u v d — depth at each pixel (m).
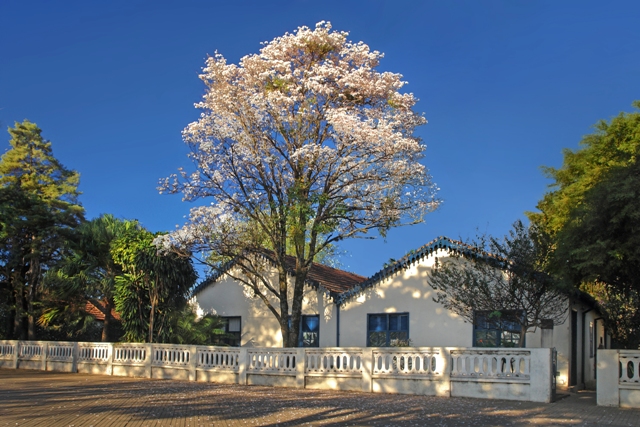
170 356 21.77
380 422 11.37
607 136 27.78
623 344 23.56
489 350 15.43
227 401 14.60
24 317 30.39
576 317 21.03
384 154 21.17
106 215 28.98
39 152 42.41
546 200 34.06
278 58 22.42
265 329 26.00
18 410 12.55
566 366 19.17
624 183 13.55
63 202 37.81
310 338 24.53
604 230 13.95
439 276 18.73
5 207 29.86
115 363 22.98
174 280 24.61
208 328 25.44
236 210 22.70
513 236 17.56
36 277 29.94
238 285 27.14
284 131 22.02
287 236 22.80
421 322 21.84
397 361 16.86
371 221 22.31
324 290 24.38
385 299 22.84
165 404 13.89
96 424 10.85
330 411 12.84
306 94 22.25
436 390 16.02
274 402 14.45
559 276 15.88
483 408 13.40
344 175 21.72
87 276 26.88
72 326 30.09
